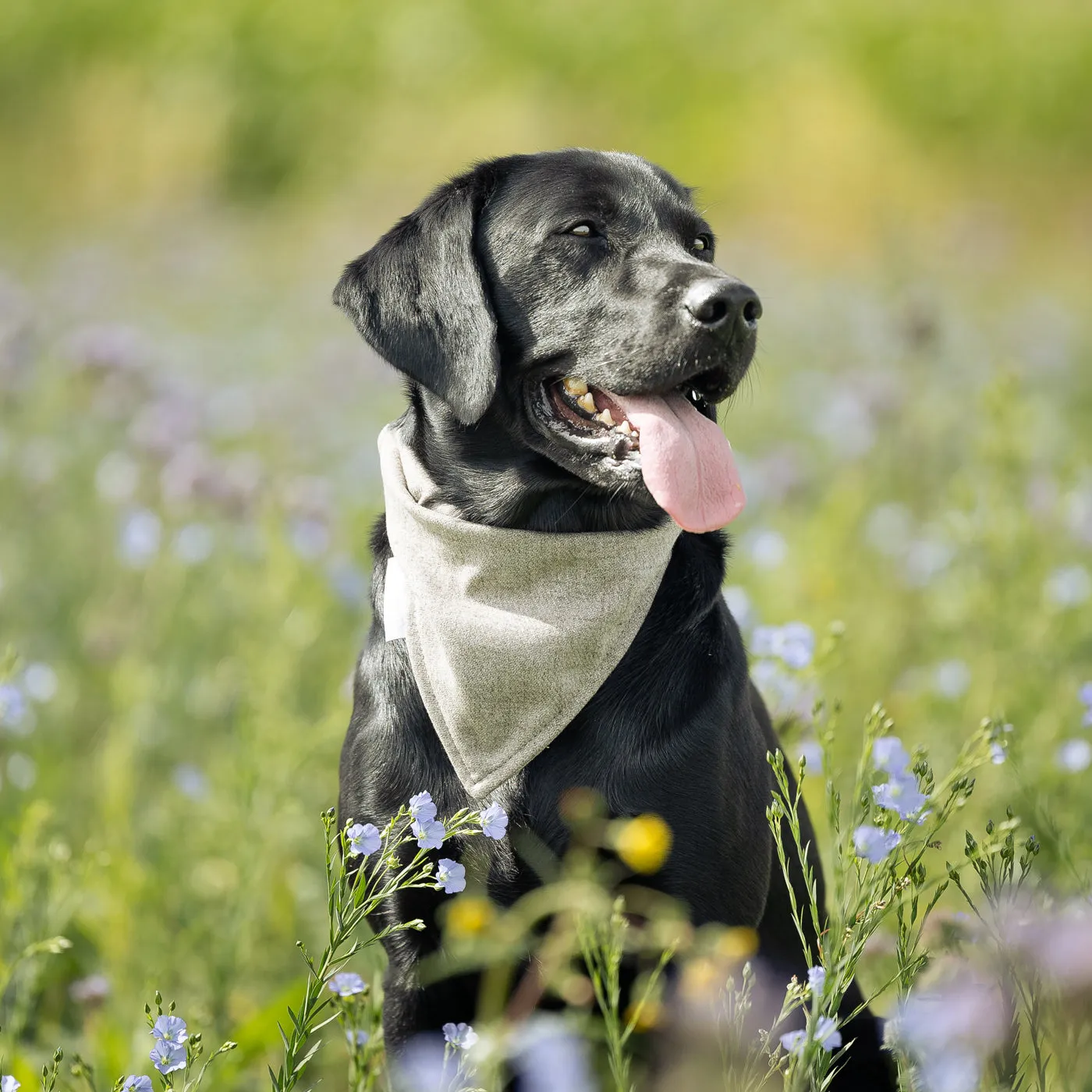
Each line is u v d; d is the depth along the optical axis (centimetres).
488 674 562
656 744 559
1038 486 1007
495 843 569
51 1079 453
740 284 591
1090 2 3547
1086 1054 429
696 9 3678
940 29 3488
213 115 3684
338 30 3841
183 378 1532
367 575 988
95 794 816
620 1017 579
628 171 641
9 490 1182
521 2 3831
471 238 614
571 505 621
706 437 597
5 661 622
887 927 628
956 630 912
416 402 643
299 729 785
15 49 3872
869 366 1568
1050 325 2016
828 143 3353
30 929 613
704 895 561
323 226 3189
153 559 994
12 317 1402
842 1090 586
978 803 712
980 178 3272
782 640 629
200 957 690
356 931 670
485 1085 504
